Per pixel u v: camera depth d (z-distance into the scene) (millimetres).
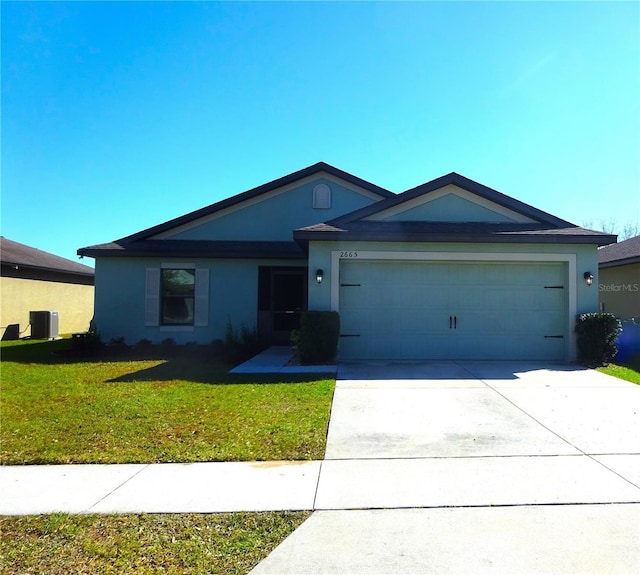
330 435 5168
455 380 8102
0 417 5906
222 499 3611
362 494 3672
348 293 10383
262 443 4871
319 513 3361
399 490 3740
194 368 9852
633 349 11203
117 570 2668
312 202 14711
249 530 3125
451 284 10406
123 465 4363
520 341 10375
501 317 10398
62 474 4160
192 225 14758
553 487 3770
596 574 2594
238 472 4164
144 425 5520
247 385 7746
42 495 3723
